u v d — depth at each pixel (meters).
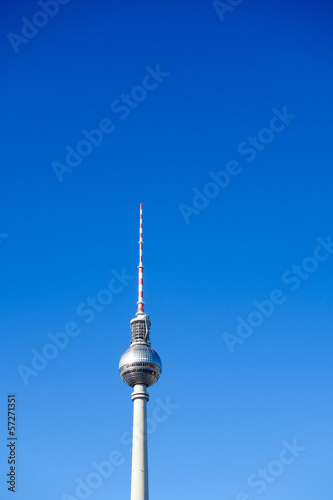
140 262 149.75
